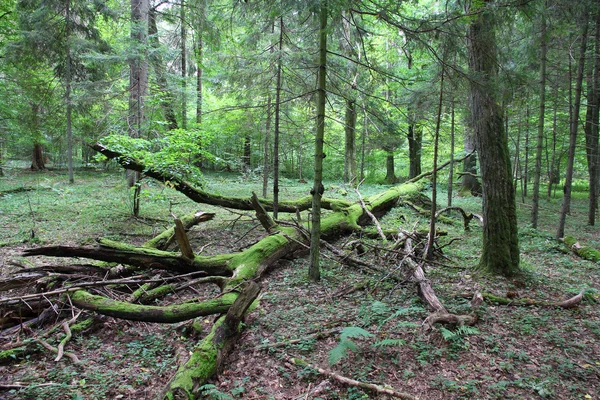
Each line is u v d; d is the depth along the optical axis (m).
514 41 7.51
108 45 16.91
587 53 10.17
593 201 11.23
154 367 3.76
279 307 5.16
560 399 3.10
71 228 9.38
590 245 8.43
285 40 8.88
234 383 3.46
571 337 4.14
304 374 3.52
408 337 4.11
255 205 7.50
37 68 17.50
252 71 9.50
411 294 5.43
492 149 6.04
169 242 7.64
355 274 6.56
